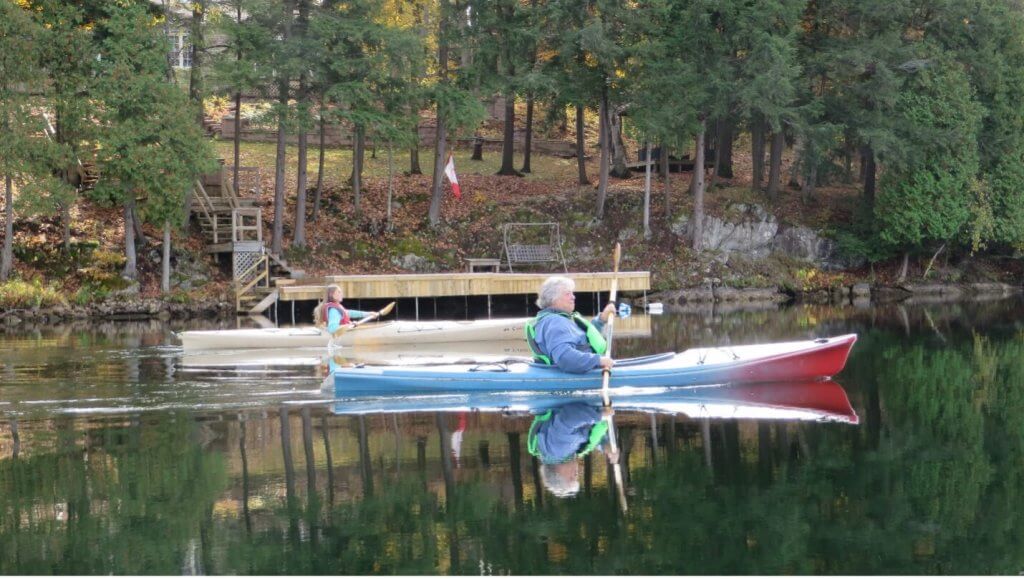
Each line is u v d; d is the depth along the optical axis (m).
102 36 26.73
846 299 31.20
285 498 7.03
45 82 25.73
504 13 30.08
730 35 29.66
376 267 29.62
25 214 25.23
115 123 25.23
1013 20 33.28
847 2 30.70
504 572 5.50
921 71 31.34
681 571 5.47
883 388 11.63
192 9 27.30
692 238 32.22
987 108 33.00
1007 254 35.69
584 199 33.16
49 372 14.11
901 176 31.86
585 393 11.43
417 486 7.28
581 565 5.59
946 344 16.73
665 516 6.45
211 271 28.39
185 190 26.48
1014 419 9.62
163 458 8.34
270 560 5.75
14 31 24.47
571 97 30.16
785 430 9.11
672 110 28.80
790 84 28.11
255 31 26.80
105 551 5.93
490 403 10.91
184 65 36.72
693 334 19.17
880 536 6.04
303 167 29.02
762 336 18.50
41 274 26.19
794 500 6.79
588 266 31.27
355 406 10.91
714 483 7.23
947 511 6.50
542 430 9.24
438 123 30.94
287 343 17.77
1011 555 5.69
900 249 33.50
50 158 24.92
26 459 8.38
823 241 33.34
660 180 35.91
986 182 32.41
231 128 39.12
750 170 39.69
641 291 30.62
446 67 30.31
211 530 6.33
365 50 28.92
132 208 26.91
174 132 25.31
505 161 35.94
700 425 9.35
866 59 29.77
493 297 29.31
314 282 26.42
